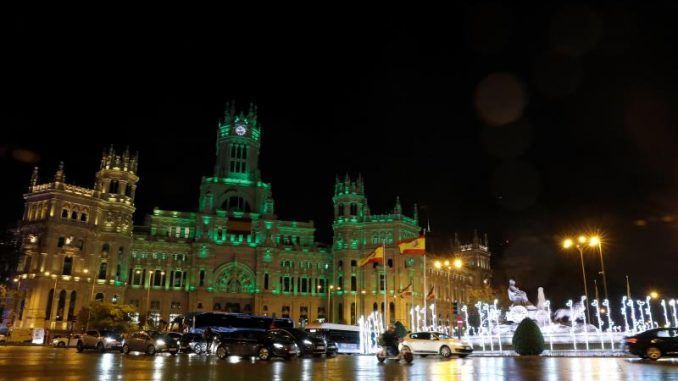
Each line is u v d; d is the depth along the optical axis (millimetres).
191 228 146750
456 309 118562
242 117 159250
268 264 142500
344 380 25031
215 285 138125
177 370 30984
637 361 39562
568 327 74312
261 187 153500
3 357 44000
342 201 146375
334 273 141875
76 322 112938
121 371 29688
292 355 45938
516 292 81750
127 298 131500
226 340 46656
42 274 113500
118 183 132375
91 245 123062
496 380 25000
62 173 122188
